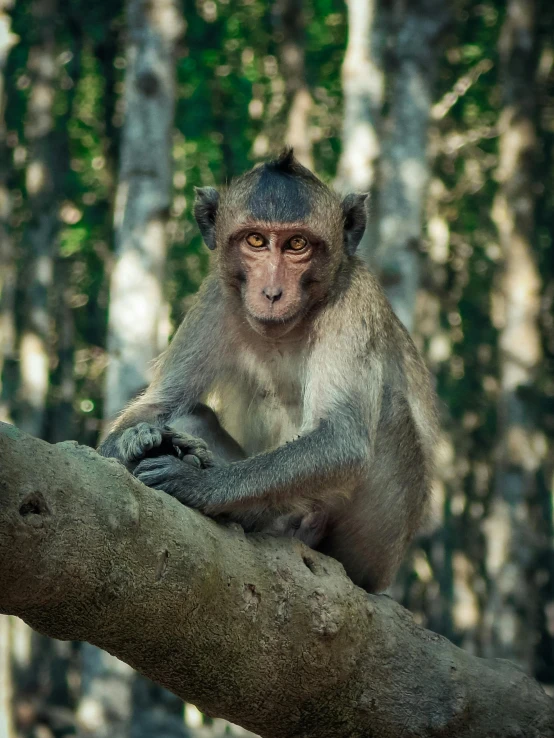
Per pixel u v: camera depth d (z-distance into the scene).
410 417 8.13
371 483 7.92
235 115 33.53
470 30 32.47
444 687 7.21
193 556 5.79
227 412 8.38
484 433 38.72
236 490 6.76
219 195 8.13
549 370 34.69
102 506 5.29
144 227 19.52
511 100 27.06
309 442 7.21
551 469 34.28
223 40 32.62
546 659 37.50
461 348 37.91
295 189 7.48
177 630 5.89
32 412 28.53
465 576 34.50
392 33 21.77
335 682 6.80
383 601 7.23
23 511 4.96
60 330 34.66
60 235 32.69
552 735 7.55
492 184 34.97
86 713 20.62
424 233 32.03
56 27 32.59
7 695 22.58
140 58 19.86
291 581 6.45
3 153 27.48
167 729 25.62
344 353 7.60
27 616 5.39
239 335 8.01
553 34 31.02
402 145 20.16
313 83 32.25
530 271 26.77
